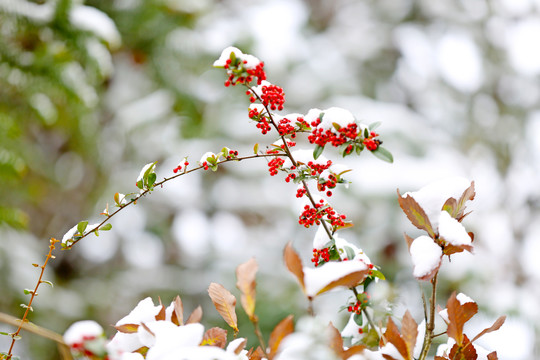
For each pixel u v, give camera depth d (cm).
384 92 712
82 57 332
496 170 679
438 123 705
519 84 719
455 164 614
